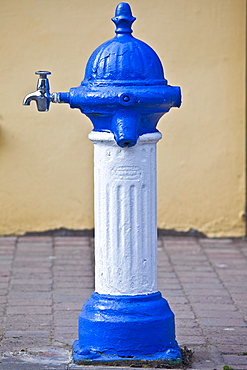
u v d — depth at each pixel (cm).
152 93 461
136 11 864
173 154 886
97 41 866
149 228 488
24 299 652
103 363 485
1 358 504
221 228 902
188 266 777
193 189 894
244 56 870
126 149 476
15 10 859
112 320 483
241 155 888
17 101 873
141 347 486
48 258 802
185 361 496
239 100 878
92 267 768
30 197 891
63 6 859
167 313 494
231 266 779
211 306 637
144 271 489
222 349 528
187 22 866
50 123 879
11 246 852
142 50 475
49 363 494
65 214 896
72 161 886
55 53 866
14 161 884
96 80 471
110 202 482
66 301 648
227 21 866
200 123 881
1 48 866
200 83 875
